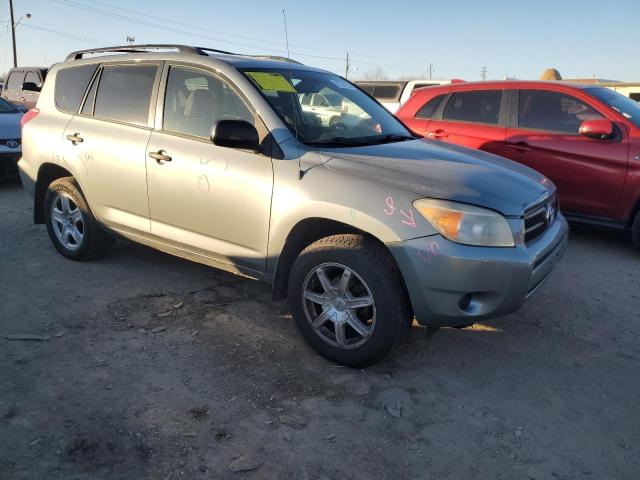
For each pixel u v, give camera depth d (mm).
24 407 2752
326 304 3240
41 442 2504
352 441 2627
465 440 2676
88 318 3758
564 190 5883
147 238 4176
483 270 2852
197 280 4512
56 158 4605
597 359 3510
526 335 3797
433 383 3158
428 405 2945
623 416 2914
